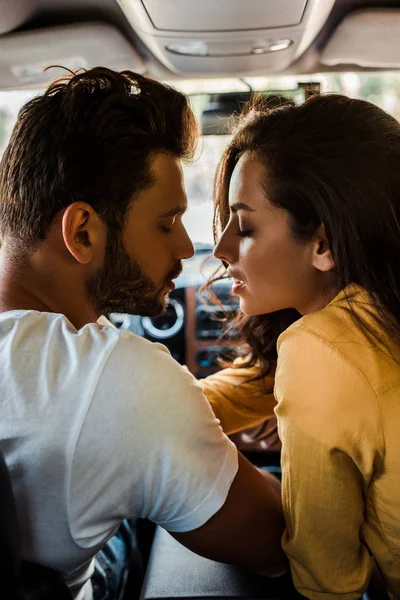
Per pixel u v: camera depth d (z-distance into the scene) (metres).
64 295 0.91
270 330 1.24
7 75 1.76
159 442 0.75
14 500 0.70
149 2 1.26
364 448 0.81
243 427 1.35
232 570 1.01
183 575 1.00
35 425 0.73
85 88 0.87
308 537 0.88
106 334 0.80
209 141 2.00
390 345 0.84
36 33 1.55
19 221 0.89
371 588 0.99
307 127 0.89
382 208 0.86
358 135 0.87
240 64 1.71
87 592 0.98
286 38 1.49
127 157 0.86
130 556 1.27
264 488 0.92
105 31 1.56
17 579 0.69
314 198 0.87
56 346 0.78
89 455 0.74
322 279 0.95
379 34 1.58
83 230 0.86
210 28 1.41
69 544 0.77
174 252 0.96
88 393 0.74
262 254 0.94
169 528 0.85
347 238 0.87
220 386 1.31
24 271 0.90
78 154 0.85
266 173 0.90
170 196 0.92
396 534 0.85
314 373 0.84
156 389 0.76
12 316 0.81
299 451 0.85
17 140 0.89
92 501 0.76
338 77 1.92
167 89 0.93
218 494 0.81
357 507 0.87
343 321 0.86
